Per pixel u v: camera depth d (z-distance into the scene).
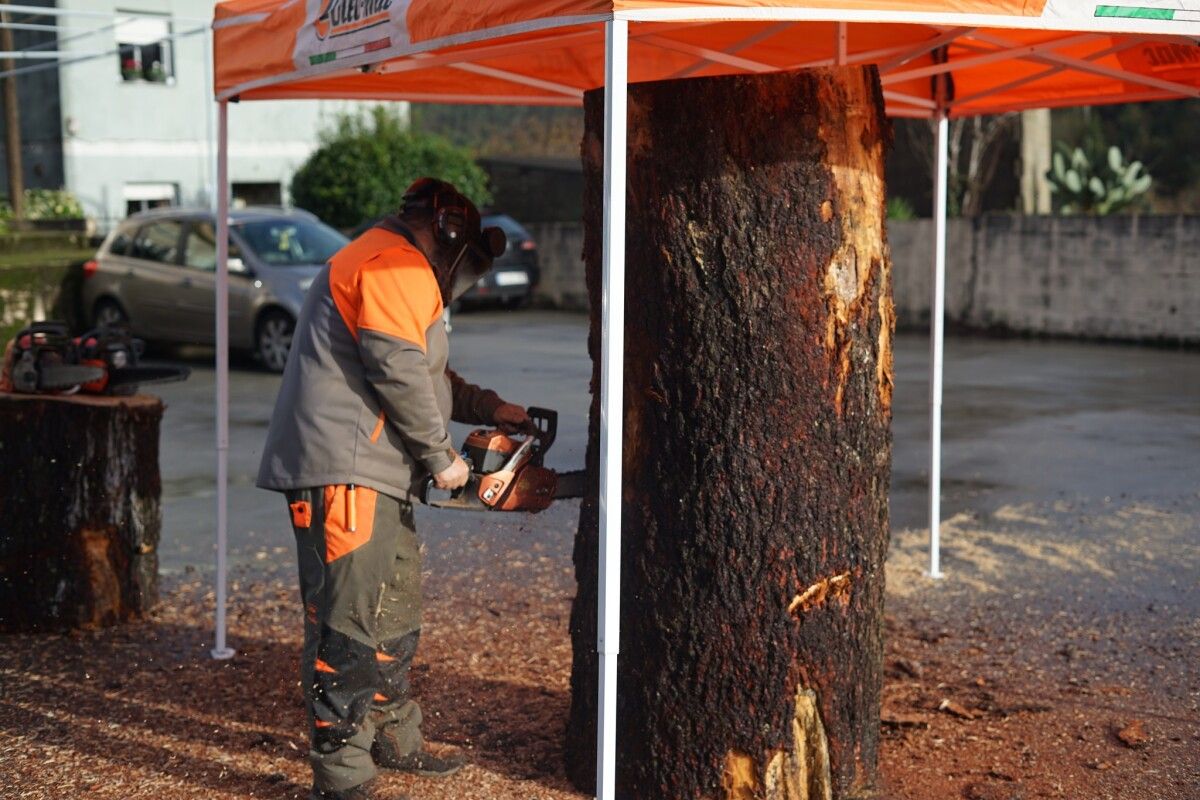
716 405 3.29
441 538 6.76
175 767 3.90
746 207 3.23
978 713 4.28
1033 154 20.95
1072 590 5.73
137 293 14.17
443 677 4.64
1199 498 7.51
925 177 22.56
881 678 3.62
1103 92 5.48
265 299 13.20
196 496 7.98
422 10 3.25
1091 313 15.87
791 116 3.22
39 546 5.21
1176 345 15.27
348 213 23.02
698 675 3.38
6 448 5.16
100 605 5.30
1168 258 15.21
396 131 23.42
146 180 23.31
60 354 5.32
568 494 3.59
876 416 3.45
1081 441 9.39
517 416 3.71
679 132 3.23
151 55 23.42
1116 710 4.30
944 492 7.84
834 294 3.31
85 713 4.36
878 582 3.54
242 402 11.50
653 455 3.37
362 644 3.41
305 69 4.01
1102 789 3.69
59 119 22.36
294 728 4.22
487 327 17.56
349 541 3.34
